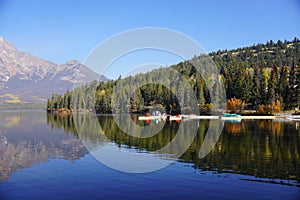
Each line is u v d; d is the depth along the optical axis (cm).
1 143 2673
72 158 1911
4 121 5947
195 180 1398
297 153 2041
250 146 2353
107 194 1220
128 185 1332
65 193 1233
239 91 7481
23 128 4253
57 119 6500
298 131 3491
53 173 1538
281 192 1230
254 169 1596
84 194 1222
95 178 1438
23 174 1520
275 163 1736
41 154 2067
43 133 3534
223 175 1480
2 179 1430
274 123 4778
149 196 1197
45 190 1270
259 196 1186
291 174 1491
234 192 1232
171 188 1286
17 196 1198
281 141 2641
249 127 4044
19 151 2212
